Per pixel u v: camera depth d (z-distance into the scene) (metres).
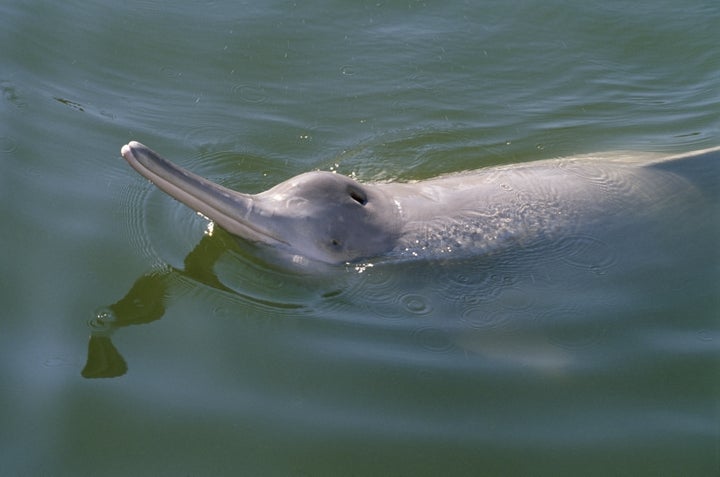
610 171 8.34
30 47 10.74
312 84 10.92
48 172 8.52
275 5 12.36
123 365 6.43
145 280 7.29
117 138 9.31
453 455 5.86
